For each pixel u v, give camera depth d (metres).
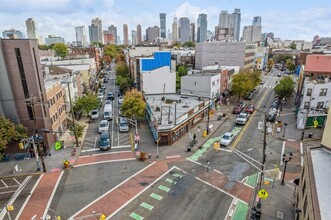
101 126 42.19
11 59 30.53
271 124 44.50
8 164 31.25
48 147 33.69
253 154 32.78
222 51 92.62
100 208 22.58
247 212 21.69
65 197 24.34
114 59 164.25
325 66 58.22
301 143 36.28
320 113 41.97
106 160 31.88
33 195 24.80
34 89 31.86
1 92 31.11
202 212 21.75
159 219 20.98
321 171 18.28
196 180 26.86
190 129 42.28
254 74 69.88
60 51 107.62
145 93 57.25
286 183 26.03
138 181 26.89
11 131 29.50
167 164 30.55
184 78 55.12
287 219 20.73
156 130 36.06
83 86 68.94
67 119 46.59
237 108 52.03
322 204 14.46
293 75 102.50
